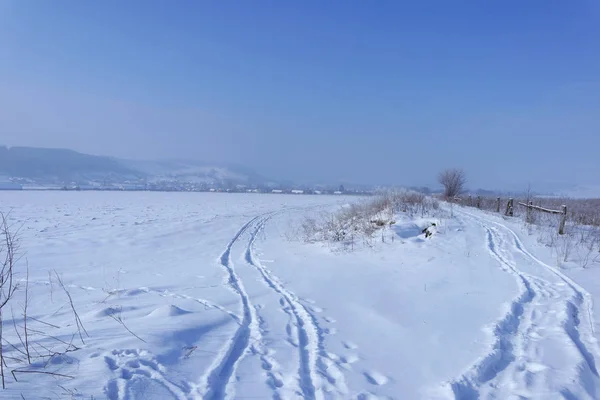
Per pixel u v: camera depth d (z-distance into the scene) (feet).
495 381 14.84
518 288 26.76
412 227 49.08
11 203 134.51
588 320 20.86
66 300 25.68
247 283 31.27
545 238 44.73
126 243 55.16
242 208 128.98
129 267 39.83
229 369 14.99
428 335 19.42
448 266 34.01
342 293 27.55
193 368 14.53
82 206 127.34
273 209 124.16
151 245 54.24
